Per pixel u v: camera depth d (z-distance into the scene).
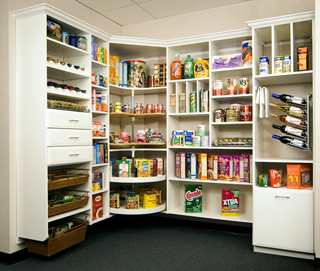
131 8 3.51
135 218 3.93
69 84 3.08
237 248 2.93
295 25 2.77
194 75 3.38
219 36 3.18
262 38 3.14
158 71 3.58
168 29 3.77
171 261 2.62
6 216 2.57
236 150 3.46
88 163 2.96
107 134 3.26
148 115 3.62
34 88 2.53
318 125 2.46
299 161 2.70
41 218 2.48
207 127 3.58
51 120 2.48
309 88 3.09
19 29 2.61
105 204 3.30
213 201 3.56
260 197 2.78
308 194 2.61
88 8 3.48
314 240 2.58
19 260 2.63
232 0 3.31
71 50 2.83
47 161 2.46
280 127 2.86
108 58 3.29
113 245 3.01
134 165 3.42
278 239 2.71
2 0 2.62
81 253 2.79
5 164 2.58
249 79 3.38
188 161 3.40
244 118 3.09
